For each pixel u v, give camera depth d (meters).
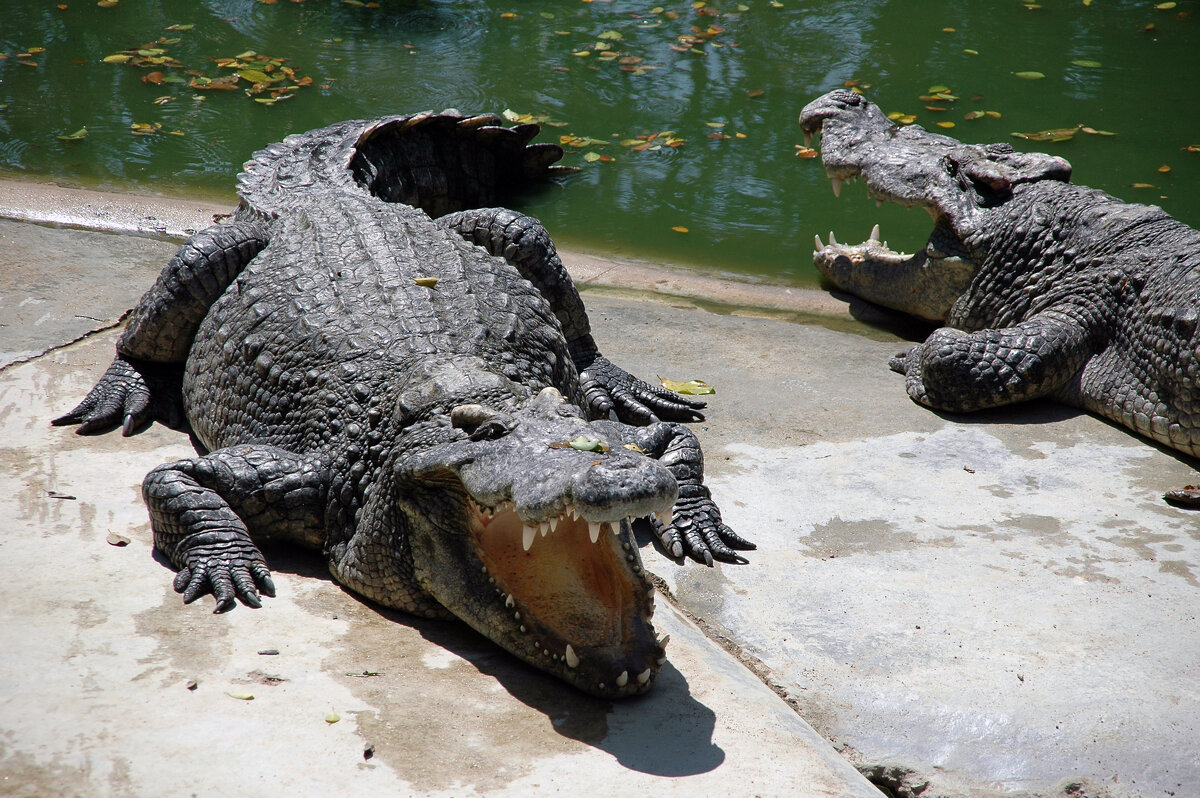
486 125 9.81
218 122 11.02
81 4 14.58
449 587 4.02
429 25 14.38
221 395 5.31
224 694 3.49
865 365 7.10
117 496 4.82
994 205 7.64
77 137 10.43
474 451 3.79
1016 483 5.54
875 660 4.14
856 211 9.96
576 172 10.57
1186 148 10.59
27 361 6.14
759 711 3.72
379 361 4.79
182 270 5.79
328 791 3.09
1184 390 5.87
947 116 11.38
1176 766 3.64
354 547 4.38
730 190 10.26
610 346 7.23
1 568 4.11
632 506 3.29
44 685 3.43
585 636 3.77
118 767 3.09
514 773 3.26
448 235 6.33
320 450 4.67
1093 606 4.48
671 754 3.44
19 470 4.98
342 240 5.96
